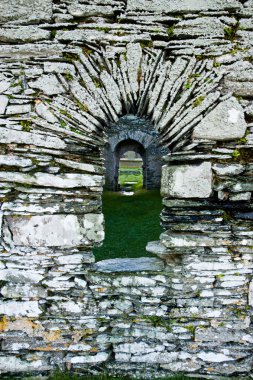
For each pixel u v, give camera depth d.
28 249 3.11
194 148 3.12
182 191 3.12
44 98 3.10
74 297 3.18
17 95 3.08
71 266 3.14
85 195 3.15
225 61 3.08
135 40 3.13
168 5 3.15
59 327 3.18
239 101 3.07
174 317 3.18
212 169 3.07
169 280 3.15
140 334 3.19
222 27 3.11
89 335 3.20
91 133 3.13
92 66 3.13
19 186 3.05
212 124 3.05
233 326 3.16
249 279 3.14
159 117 3.15
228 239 3.10
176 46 3.11
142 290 3.17
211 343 3.17
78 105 3.12
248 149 3.07
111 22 3.19
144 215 8.93
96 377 3.13
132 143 14.02
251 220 3.08
